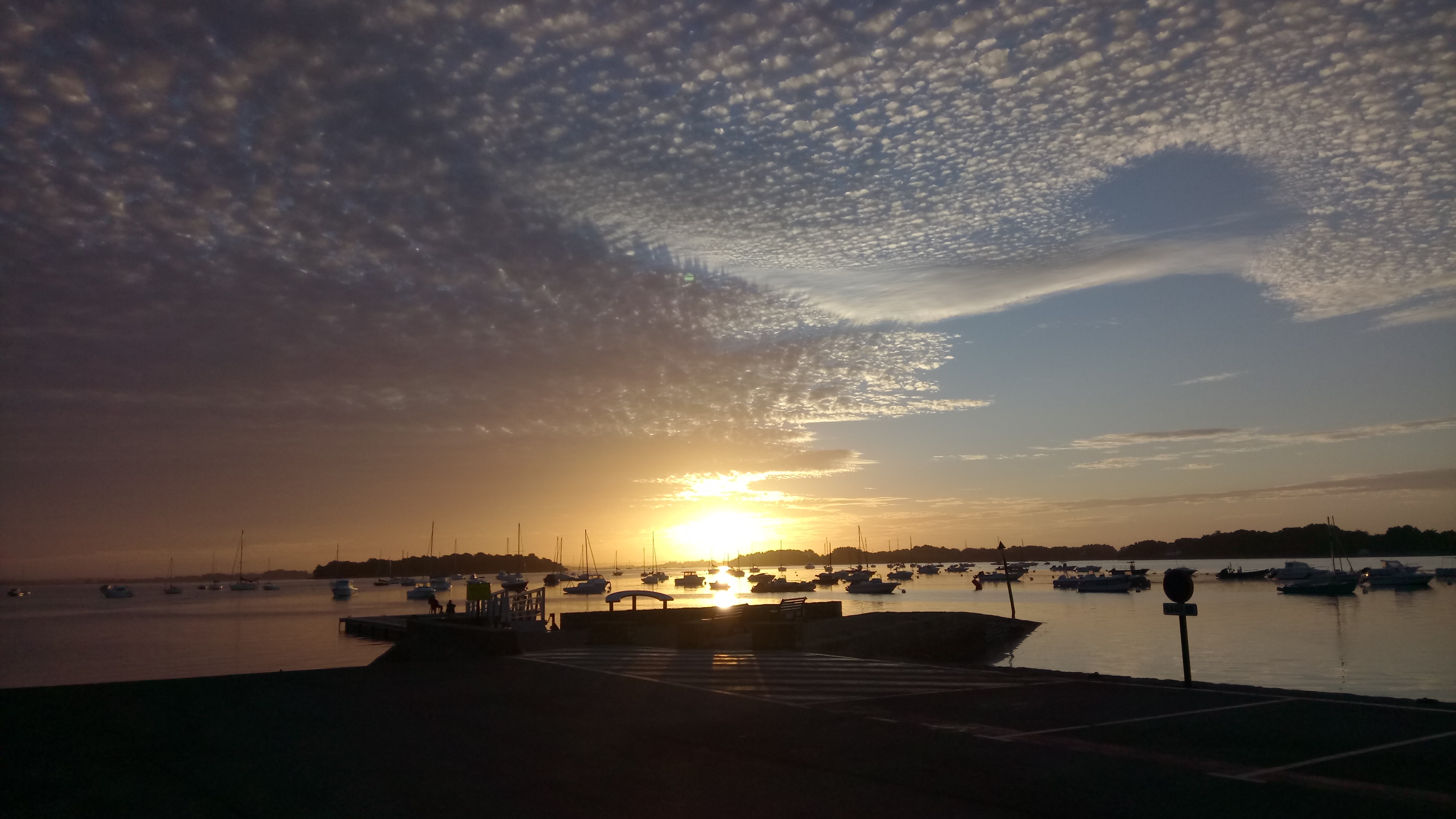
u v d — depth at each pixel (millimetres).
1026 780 9375
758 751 10984
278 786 9469
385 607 147000
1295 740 11203
